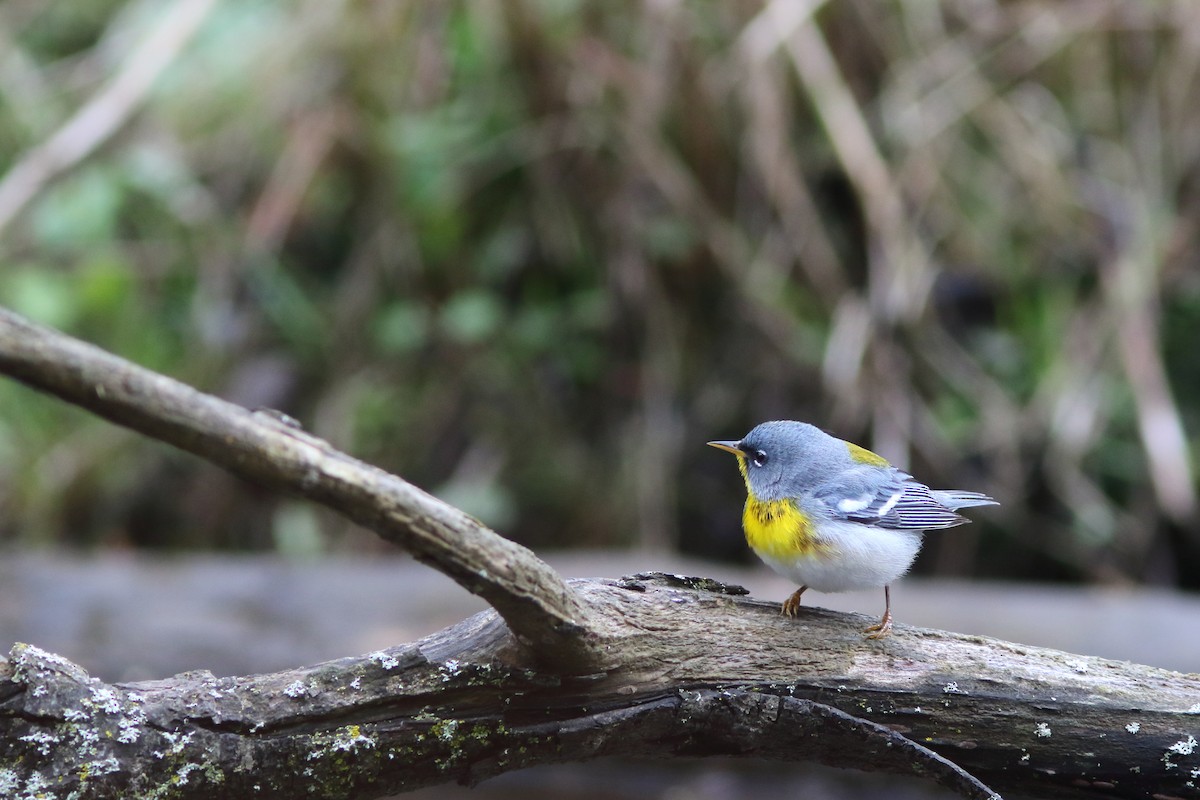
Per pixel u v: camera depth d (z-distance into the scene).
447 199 12.55
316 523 12.03
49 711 3.89
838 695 4.47
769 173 12.03
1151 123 12.70
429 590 9.21
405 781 4.28
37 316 12.15
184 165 13.30
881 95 12.73
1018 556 11.56
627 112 12.25
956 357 11.95
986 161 12.62
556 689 4.29
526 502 12.02
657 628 4.45
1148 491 11.40
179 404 3.21
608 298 12.41
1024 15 12.69
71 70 14.28
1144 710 4.43
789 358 12.06
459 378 12.45
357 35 12.81
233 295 12.84
